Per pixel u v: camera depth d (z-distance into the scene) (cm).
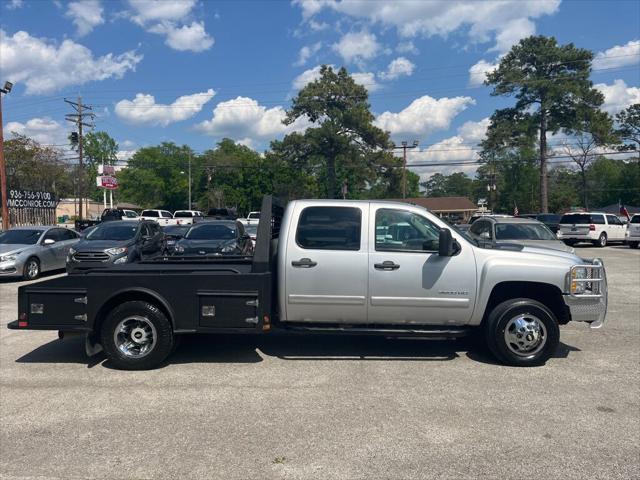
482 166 8862
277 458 381
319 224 607
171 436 419
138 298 600
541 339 599
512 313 597
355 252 599
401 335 607
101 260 1323
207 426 438
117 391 524
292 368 597
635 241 2625
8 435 423
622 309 966
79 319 588
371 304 600
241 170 8181
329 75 5531
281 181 7875
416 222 609
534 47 4703
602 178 8800
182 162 9562
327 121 5350
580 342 718
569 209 7581
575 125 4678
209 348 684
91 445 404
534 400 495
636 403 488
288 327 615
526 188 8194
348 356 646
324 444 404
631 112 6128
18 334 782
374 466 370
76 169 6375
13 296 1152
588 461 377
